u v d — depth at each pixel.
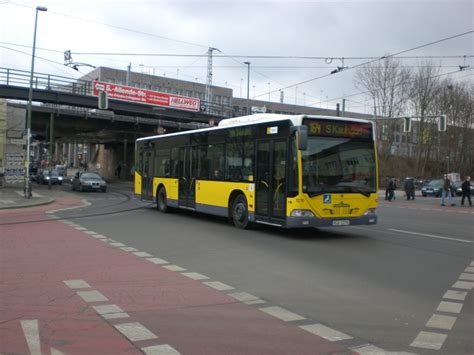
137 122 51.00
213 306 6.26
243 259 9.71
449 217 20.62
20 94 38.47
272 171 13.12
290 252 10.60
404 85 64.06
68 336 5.05
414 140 78.75
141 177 22.23
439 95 68.50
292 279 7.91
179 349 4.71
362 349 4.76
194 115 50.06
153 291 7.00
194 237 12.84
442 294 7.03
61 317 5.71
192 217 18.17
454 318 5.86
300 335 5.16
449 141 71.25
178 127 54.81
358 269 8.80
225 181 15.34
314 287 7.37
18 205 22.03
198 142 17.17
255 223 14.66
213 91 105.44
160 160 20.33
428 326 5.53
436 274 8.43
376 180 13.20
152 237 12.77
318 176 12.39
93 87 42.00
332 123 12.70
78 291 6.93
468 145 72.62
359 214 12.88
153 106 45.62
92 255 9.97
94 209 21.55
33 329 5.27
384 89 63.78
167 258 9.73
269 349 4.73
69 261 9.28
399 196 44.53
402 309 6.21
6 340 4.92
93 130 55.72
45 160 69.31
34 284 7.35
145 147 21.97
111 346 4.77
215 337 5.06
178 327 5.38
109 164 83.50
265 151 13.47
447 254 10.56
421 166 73.88
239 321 5.63
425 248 11.40
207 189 16.38
